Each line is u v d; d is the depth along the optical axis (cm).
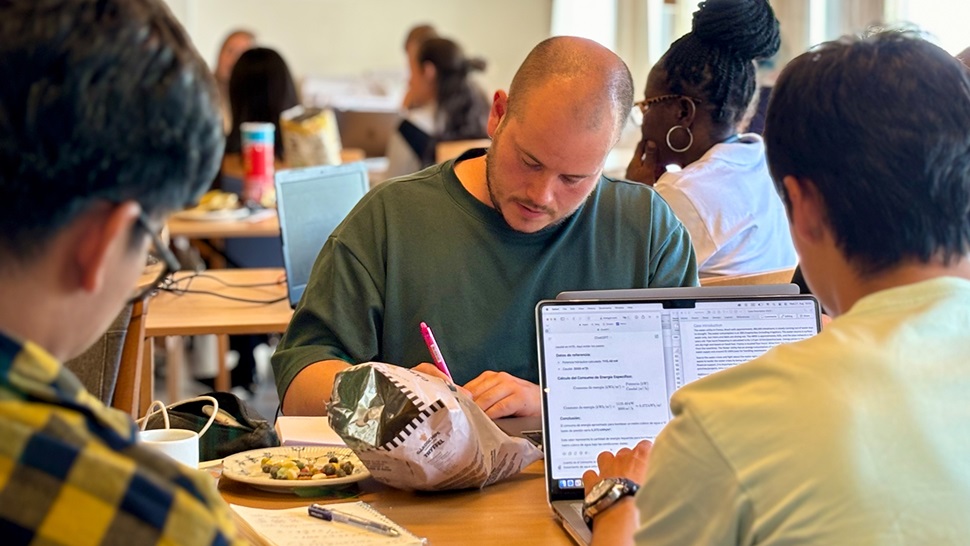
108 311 75
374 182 570
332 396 144
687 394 96
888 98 92
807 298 154
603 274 190
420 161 515
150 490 69
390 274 185
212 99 76
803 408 88
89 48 68
